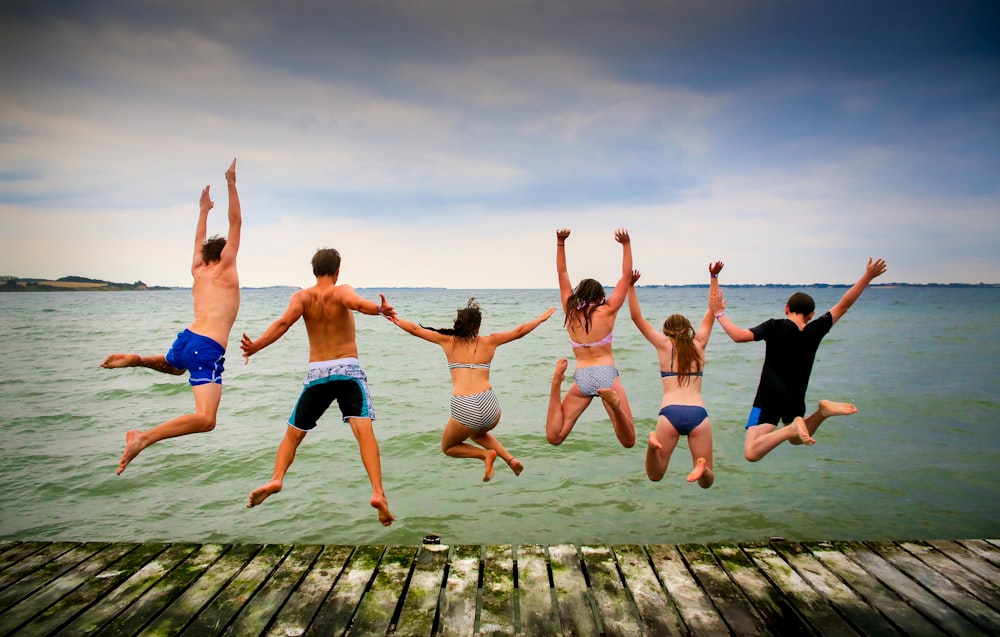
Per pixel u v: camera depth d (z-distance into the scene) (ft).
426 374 56.03
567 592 16.08
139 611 15.21
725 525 22.91
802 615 14.93
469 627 14.60
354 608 15.38
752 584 16.40
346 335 15.78
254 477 27.99
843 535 22.02
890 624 14.55
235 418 38.86
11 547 18.78
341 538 21.85
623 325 117.29
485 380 17.25
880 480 27.45
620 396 18.04
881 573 16.97
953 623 14.60
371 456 14.98
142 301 289.94
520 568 17.43
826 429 36.01
